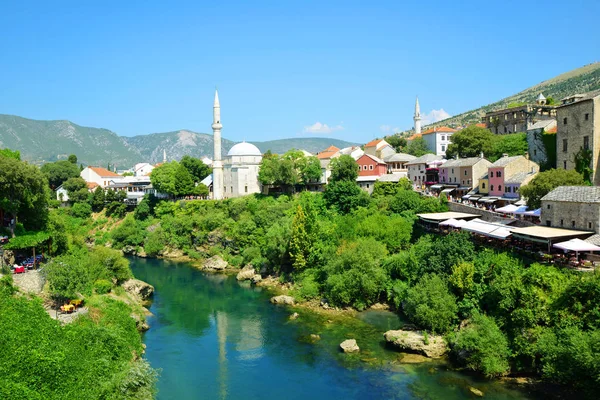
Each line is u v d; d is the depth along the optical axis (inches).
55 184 7391.7
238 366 2214.6
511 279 2185.0
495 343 2017.7
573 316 1918.1
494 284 2207.2
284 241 3710.6
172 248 5157.5
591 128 3253.0
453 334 2212.1
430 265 2650.1
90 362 1662.2
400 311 2822.3
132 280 3334.2
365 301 2942.9
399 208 3939.5
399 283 2891.2
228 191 6141.7
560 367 1765.5
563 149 3531.0
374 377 2031.3
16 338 1550.2
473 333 2062.0
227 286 3754.9
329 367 2153.1
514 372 1989.4
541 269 2177.7
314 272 3385.8
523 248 2541.8
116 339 1957.4
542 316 1998.0
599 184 3240.7
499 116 5315.0
